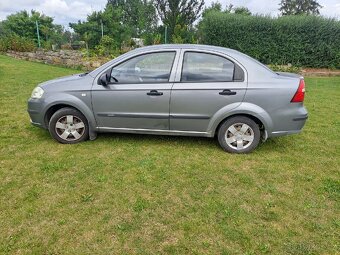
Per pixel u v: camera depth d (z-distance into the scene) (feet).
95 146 14.46
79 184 10.99
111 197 10.23
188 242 8.19
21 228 8.53
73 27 88.07
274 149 14.75
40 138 15.31
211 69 13.32
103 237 8.29
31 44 58.59
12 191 10.36
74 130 14.62
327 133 17.37
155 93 13.42
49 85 14.46
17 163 12.44
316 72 47.03
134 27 111.34
